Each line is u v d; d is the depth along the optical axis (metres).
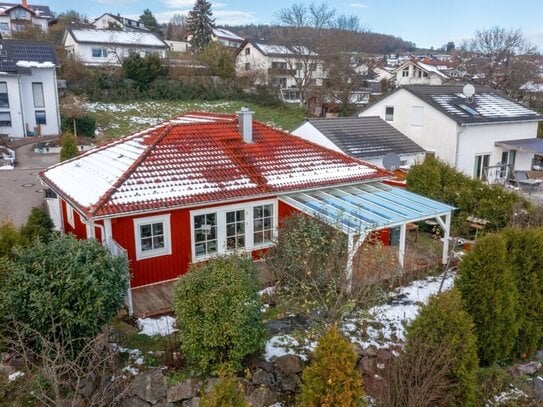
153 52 58.59
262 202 15.43
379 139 29.72
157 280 13.95
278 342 10.47
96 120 42.25
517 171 30.92
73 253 9.63
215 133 17.64
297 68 62.41
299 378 9.63
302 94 59.69
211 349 9.12
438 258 15.81
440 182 20.38
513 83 59.66
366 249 14.19
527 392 10.06
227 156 16.52
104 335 8.95
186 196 13.92
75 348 9.37
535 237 10.99
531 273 10.91
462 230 18.25
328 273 12.20
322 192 16.42
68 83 46.88
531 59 62.88
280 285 12.86
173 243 14.00
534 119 32.94
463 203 18.83
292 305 11.91
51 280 9.23
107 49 58.03
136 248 13.41
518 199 18.12
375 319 11.72
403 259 14.74
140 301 12.71
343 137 28.75
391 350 10.45
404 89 32.09
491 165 32.06
